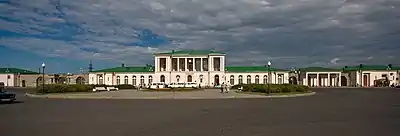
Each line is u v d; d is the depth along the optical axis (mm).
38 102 26297
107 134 10516
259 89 43094
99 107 21000
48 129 11500
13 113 17031
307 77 101500
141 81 93312
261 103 24859
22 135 10336
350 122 13375
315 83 101875
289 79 95938
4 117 15133
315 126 12258
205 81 91312
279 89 40688
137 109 19406
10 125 12469
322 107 20891
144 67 98188
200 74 91625
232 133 10734
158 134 10547
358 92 50312
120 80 93688
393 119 14352
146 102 26188
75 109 19453
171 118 14742
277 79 92938
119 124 12750
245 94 38938
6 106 21953
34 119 14367
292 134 10539
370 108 20109
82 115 16016
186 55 92562
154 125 12484
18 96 36719
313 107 20906
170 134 10547
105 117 15133
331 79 101375
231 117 15133
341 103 24797
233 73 93062
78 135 10336
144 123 13055
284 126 12250
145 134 10539
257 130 11328
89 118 14727
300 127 12008
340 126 12242
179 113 17000
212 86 82812
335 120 14008
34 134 10516
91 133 10703
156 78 92312
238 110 18719
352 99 30641
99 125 12469
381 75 100438
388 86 93000
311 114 16469
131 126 12219
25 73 97000
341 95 39875
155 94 39375
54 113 17031
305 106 21766
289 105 22672
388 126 12234
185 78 91750
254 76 92750
